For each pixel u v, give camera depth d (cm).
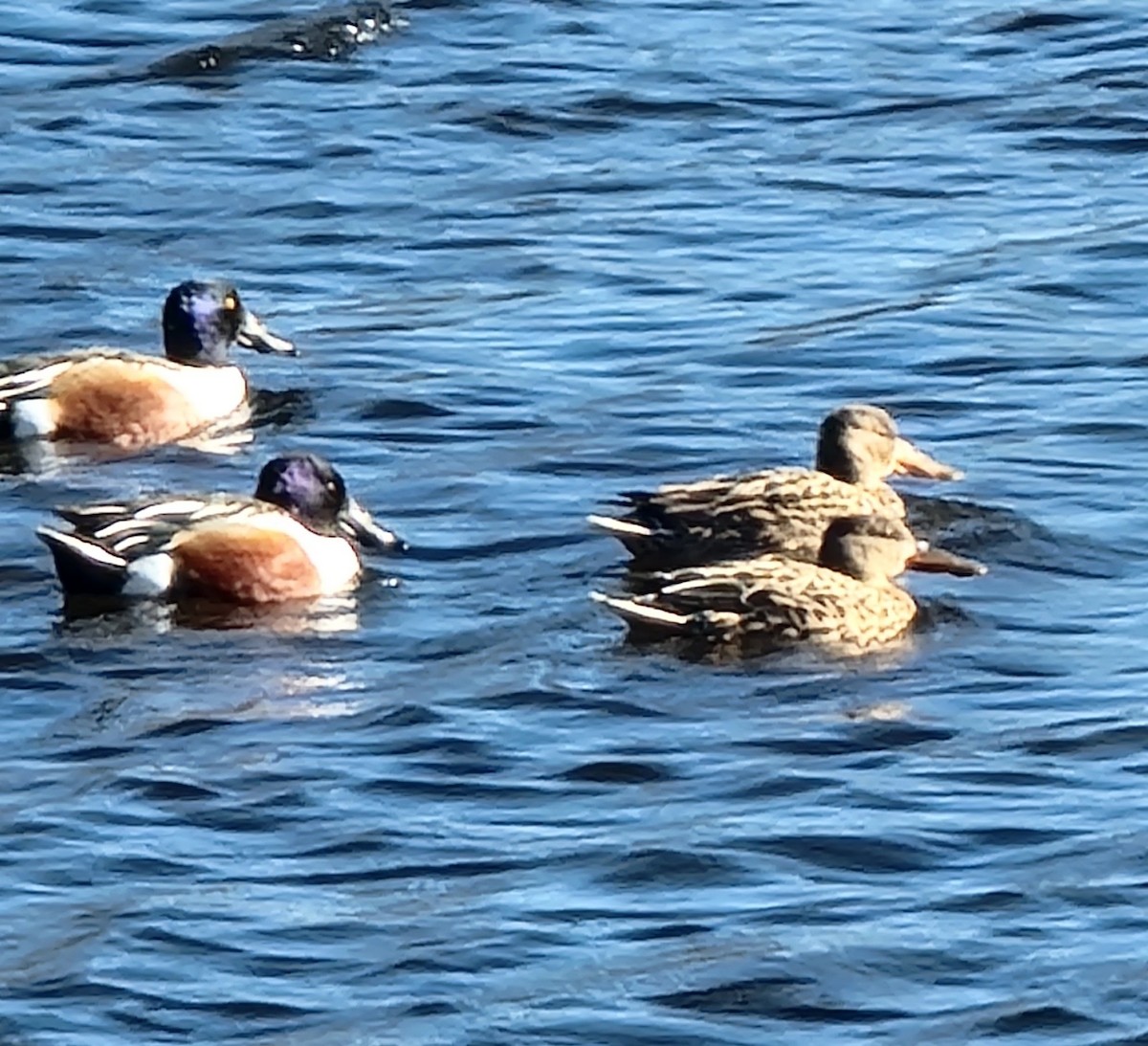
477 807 1683
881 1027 1460
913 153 2866
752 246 2648
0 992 1493
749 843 1633
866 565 1948
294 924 1555
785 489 1991
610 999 1482
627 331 2456
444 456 2220
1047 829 1644
